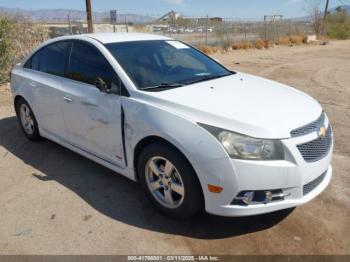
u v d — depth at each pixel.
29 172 4.35
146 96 3.32
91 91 3.81
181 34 22.70
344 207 3.50
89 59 3.97
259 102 3.23
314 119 3.12
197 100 3.19
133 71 3.63
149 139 3.27
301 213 3.40
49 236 3.16
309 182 2.99
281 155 2.80
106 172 4.29
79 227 3.27
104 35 4.29
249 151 2.76
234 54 18.67
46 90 4.46
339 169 4.28
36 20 12.68
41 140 5.34
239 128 2.82
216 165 2.79
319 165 3.03
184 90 3.45
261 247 2.96
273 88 3.77
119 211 3.50
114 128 3.55
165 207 3.30
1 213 3.51
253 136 2.78
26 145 5.18
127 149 3.48
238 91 3.51
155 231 3.18
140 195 3.78
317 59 16.48
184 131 2.92
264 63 14.81
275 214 3.38
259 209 2.86
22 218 3.43
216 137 2.81
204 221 3.30
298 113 3.10
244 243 3.01
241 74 4.38
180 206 3.14
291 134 2.86
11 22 10.73
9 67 9.38
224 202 2.86
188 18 22.97
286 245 2.97
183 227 3.23
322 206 3.52
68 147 4.46
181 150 2.92
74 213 3.48
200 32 23.03
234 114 2.95
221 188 2.82
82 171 4.34
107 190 3.89
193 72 4.03
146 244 3.02
